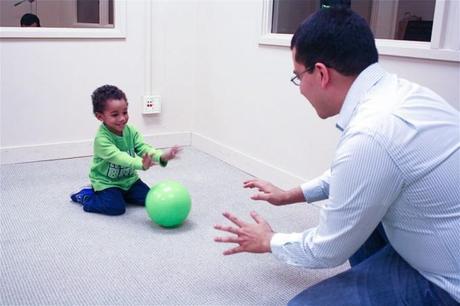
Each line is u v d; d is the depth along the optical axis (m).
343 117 1.06
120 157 2.05
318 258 1.07
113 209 2.11
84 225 1.99
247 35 2.75
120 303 1.44
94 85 2.97
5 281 1.53
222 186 2.57
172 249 1.81
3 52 2.66
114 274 1.61
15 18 4.09
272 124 2.64
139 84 3.14
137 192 2.24
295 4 2.67
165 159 2.10
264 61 2.64
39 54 2.76
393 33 2.40
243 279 1.62
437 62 1.77
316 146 2.37
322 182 1.43
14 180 2.52
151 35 3.11
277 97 2.58
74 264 1.66
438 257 0.99
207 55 3.15
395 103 0.99
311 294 1.13
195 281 1.59
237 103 2.91
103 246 1.81
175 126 3.36
